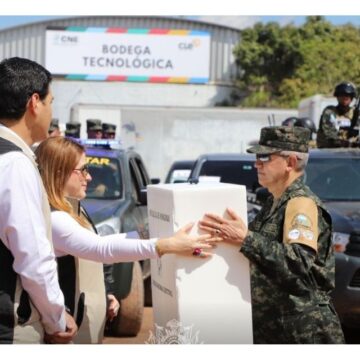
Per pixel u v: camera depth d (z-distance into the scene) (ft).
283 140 10.64
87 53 119.85
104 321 11.07
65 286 10.36
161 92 114.93
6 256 8.75
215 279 9.87
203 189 9.81
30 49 120.37
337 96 27.55
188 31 120.57
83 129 52.47
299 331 10.17
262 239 9.87
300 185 10.66
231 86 115.75
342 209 19.90
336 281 18.25
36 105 9.28
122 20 125.49
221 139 58.70
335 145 26.84
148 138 58.75
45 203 9.07
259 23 112.47
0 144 8.86
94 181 22.91
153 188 10.52
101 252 10.07
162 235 10.23
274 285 10.27
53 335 9.19
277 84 109.60
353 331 20.17
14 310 8.75
